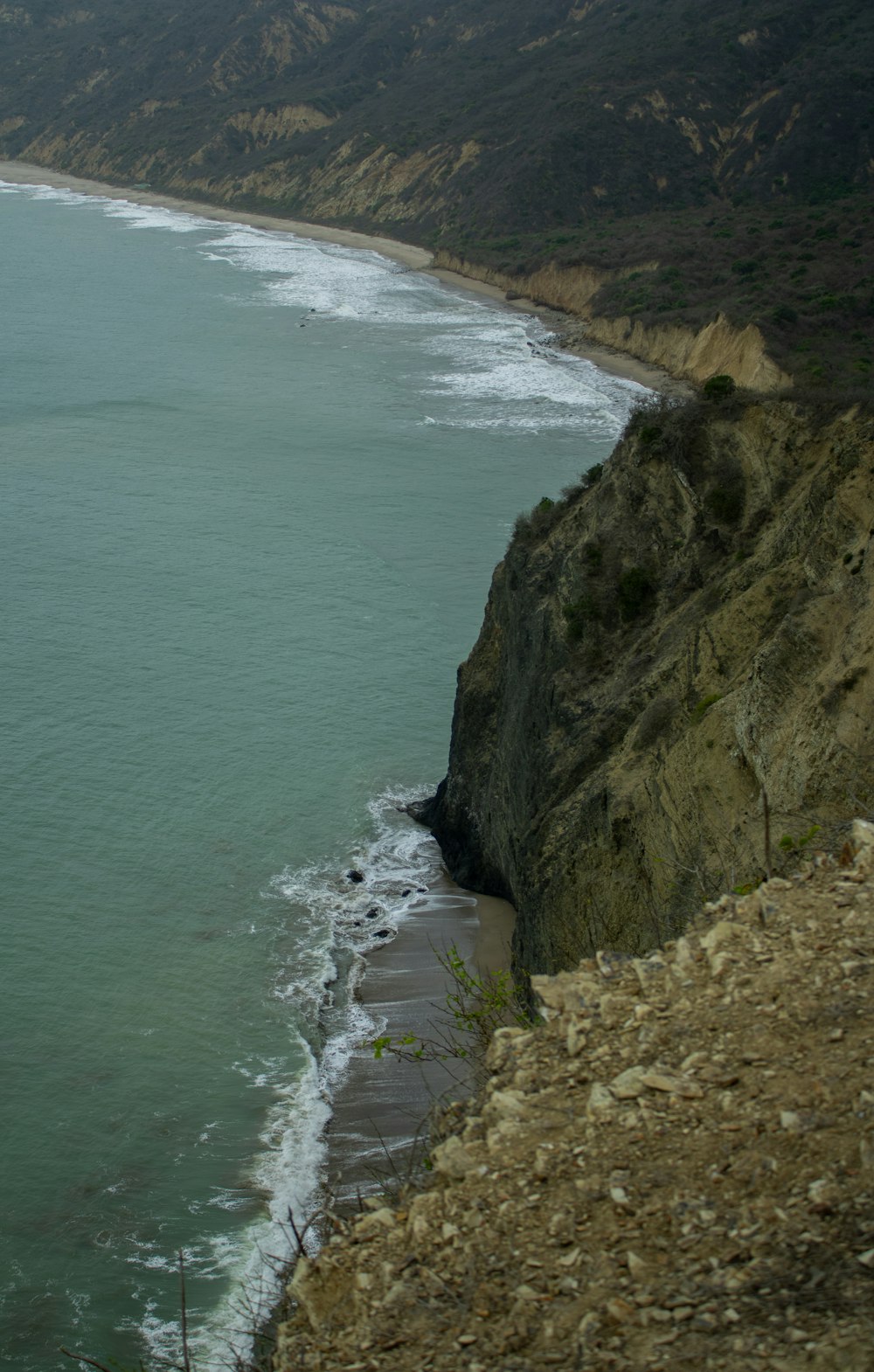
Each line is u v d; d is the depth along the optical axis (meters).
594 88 141.88
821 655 18.52
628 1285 5.99
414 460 65.62
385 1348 6.15
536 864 24.84
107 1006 27.41
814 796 16.39
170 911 30.81
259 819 34.94
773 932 8.38
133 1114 24.31
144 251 137.12
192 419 73.25
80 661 43.38
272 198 168.75
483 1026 12.79
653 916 16.78
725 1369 5.32
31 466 64.31
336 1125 23.88
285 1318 7.93
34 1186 22.56
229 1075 25.39
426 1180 7.36
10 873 31.86
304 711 40.59
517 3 195.12
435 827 34.81
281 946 29.73
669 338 84.19
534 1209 6.64
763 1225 6.07
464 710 34.59
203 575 50.88
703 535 27.42
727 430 27.92
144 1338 19.36
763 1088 6.95
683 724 22.66
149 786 36.16
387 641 45.44
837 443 23.14
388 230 146.88
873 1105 6.54
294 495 60.19
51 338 93.50
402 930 30.39
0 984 27.86
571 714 27.50
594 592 28.84
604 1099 7.16
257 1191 22.30
